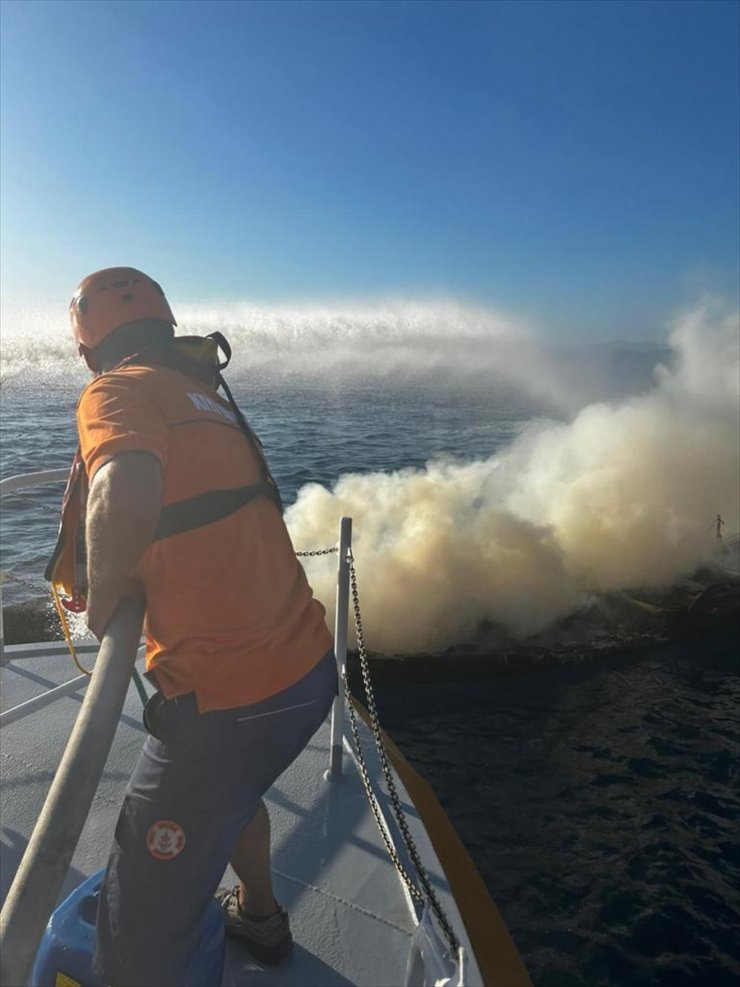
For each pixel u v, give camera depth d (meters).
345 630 3.34
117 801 3.13
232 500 1.63
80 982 1.85
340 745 3.36
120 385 1.56
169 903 1.67
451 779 10.23
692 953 6.99
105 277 1.83
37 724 3.74
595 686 13.27
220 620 1.60
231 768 1.64
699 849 8.55
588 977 6.77
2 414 33.00
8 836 2.89
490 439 32.31
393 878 2.80
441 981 1.88
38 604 12.63
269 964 2.36
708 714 12.18
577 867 8.25
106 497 1.36
